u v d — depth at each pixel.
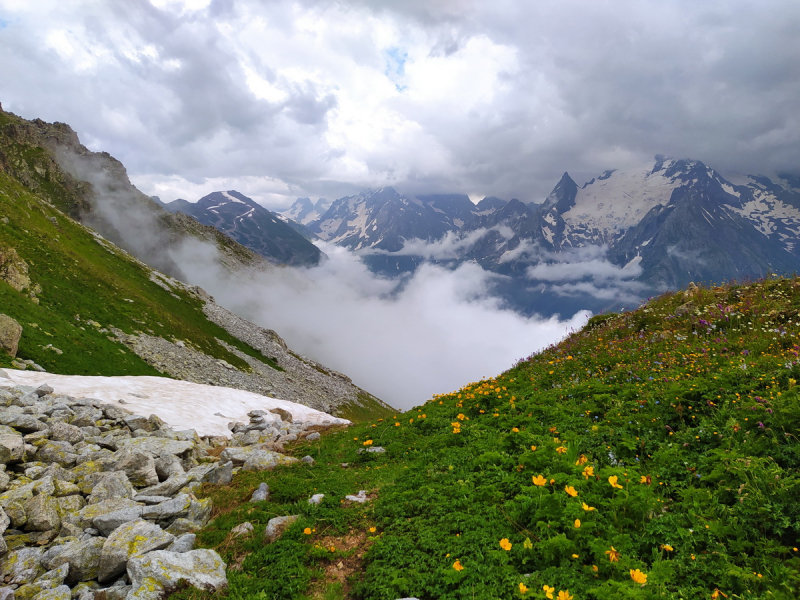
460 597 1.69
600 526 1.85
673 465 2.16
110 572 2.06
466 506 2.21
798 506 1.70
